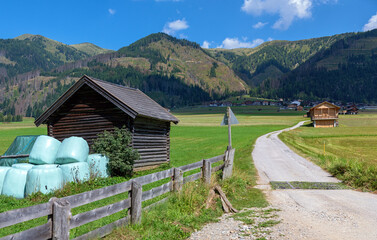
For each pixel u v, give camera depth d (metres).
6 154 18.02
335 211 8.97
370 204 9.90
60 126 19.66
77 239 5.77
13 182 12.48
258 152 32.31
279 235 6.80
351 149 43.25
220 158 12.85
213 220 8.28
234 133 78.06
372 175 13.38
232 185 11.95
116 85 20.98
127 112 17.47
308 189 13.12
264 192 12.45
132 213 7.19
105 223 8.02
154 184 14.80
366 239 6.40
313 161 24.20
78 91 19.44
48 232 5.14
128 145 17.58
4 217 4.50
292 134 70.81
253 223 7.88
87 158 15.12
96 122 18.86
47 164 13.80
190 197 9.18
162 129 22.45
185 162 25.11
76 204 5.70
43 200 11.47
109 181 14.39
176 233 7.02
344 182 14.80
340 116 149.50
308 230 7.12
